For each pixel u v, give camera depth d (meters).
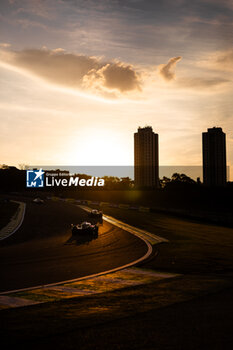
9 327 6.61
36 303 8.72
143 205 84.56
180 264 16.03
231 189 85.31
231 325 6.73
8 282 11.71
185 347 5.54
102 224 43.50
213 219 54.66
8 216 52.03
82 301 8.91
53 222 44.81
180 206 75.44
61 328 6.52
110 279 12.34
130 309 8.01
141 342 5.75
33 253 19.98
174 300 8.97
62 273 13.59
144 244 24.92
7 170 169.75
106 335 6.11
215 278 12.44
